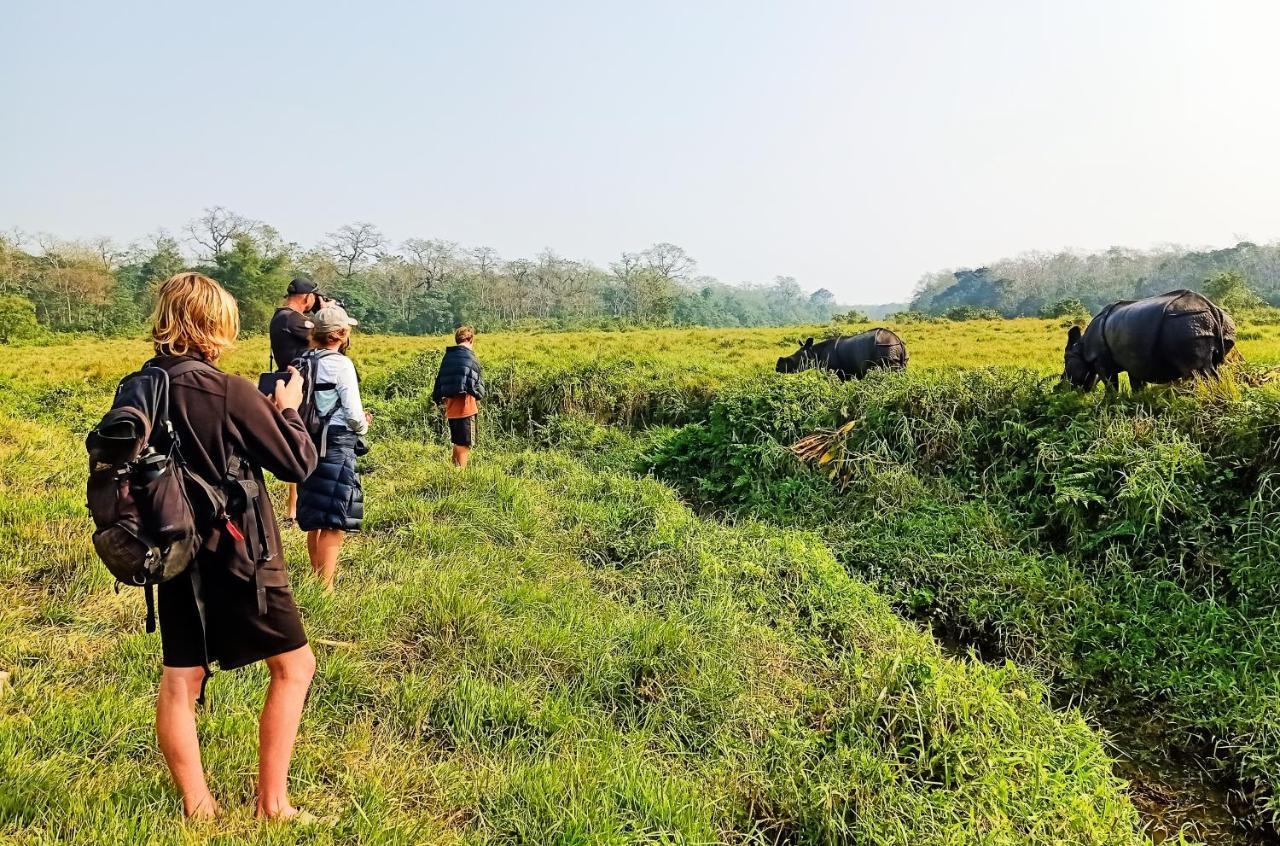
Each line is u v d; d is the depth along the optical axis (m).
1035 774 3.62
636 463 9.95
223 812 2.62
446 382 8.16
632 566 5.89
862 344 11.70
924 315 42.12
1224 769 4.19
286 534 5.75
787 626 5.22
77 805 2.51
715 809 3.28
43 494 5.86
